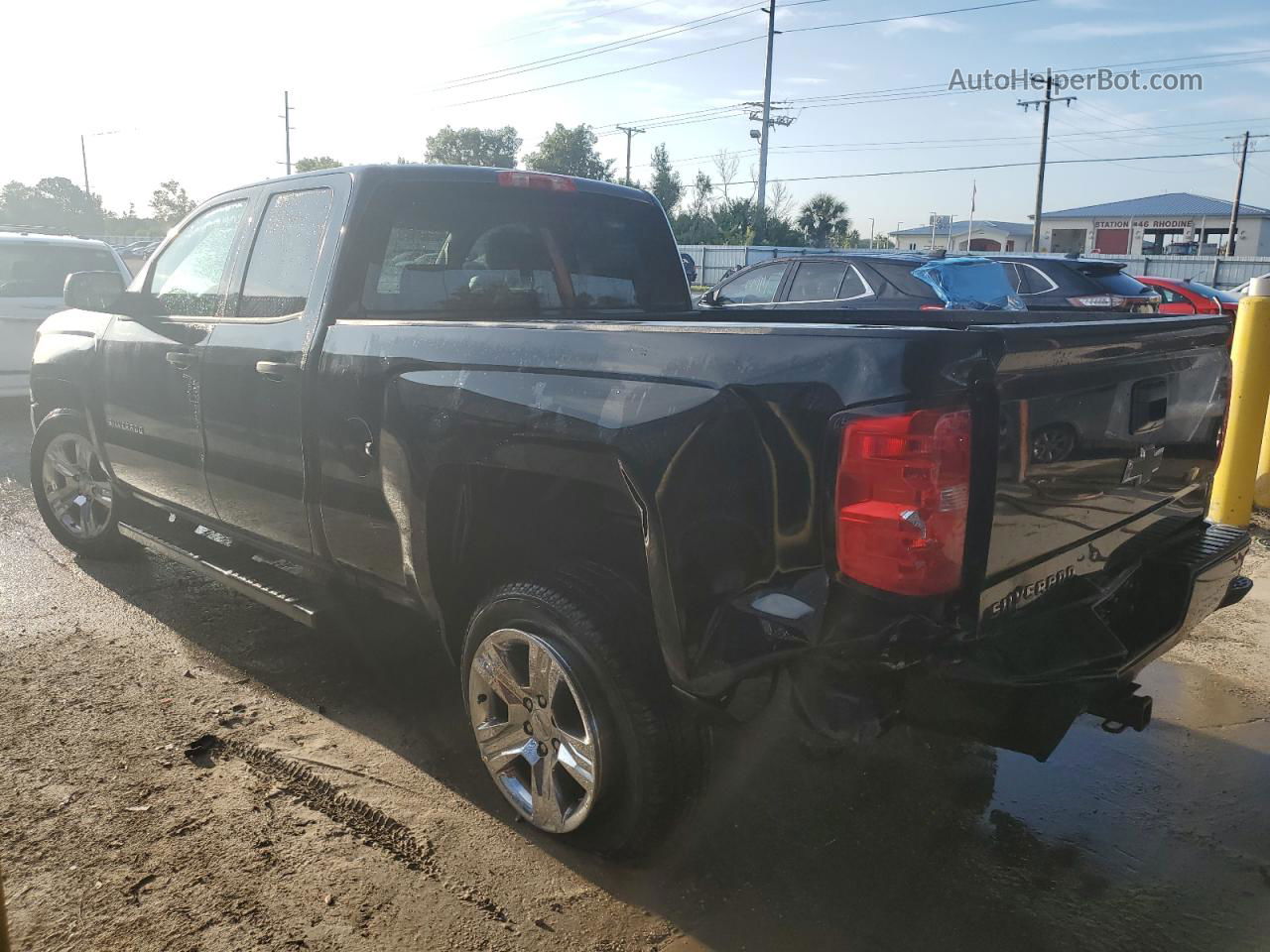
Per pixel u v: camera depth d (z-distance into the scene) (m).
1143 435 2.87
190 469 4.25
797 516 2.30
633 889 2.77
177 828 2.98
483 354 2.94
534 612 2.79
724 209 56.38
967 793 3.34
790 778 3.39
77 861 2.80
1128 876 2.90
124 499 5.01
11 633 4.43
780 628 2.32
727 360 2.41
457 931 2.57
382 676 4.07
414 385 3.10
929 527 2.17
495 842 2.96
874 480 2.18
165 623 4.58
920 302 8.84
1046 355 2.36
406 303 3.72
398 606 3.73
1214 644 4.69
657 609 2.54
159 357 4.30
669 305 4.69
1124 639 2.95
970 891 2.81
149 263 4.70
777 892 2.78
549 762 2.89
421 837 2.98
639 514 2.56
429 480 3.07
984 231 77.06
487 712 3.09
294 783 3.25
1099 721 3.90
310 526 3.65
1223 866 2.96
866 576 2.21
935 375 2.15
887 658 2.22
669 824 2.76
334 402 3.39
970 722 2.37
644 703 2.64
